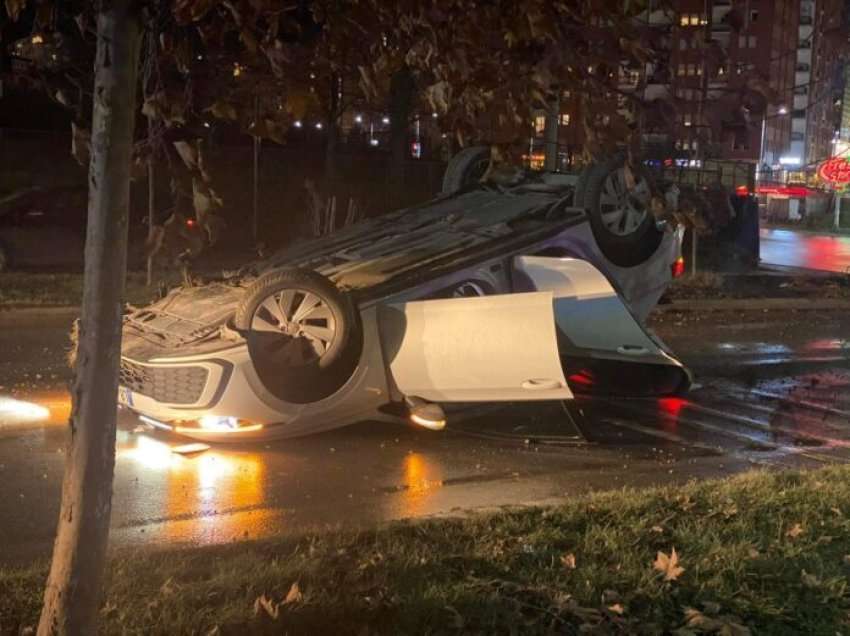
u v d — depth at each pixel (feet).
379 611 13.53
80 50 12.33
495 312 23.86
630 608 14.28
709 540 17.13
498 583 14.87
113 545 18.38
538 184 32.91
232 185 80.23
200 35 10.65
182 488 22.20
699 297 60.54
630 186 11.52
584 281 26.86
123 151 9.77
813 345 46.78
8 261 58.29
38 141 76.74
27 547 18.29
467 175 34.55
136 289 51.47
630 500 19.71
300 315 24.35
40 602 14.08
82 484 10.21
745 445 27.71
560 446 26.81
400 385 25.50
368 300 25.14
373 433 27.27
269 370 24.13
